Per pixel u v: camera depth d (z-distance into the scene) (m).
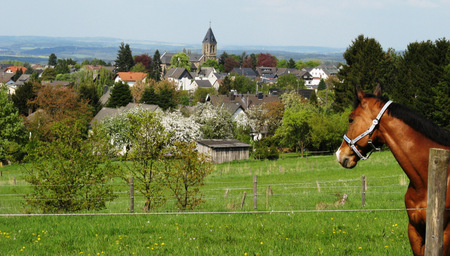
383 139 6.80
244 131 92.75
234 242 12.52
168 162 20.89
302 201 24.41
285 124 72.88
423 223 6.43
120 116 78.19
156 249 11.80
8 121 74.06
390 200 23.06
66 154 20.58
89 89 122.88
